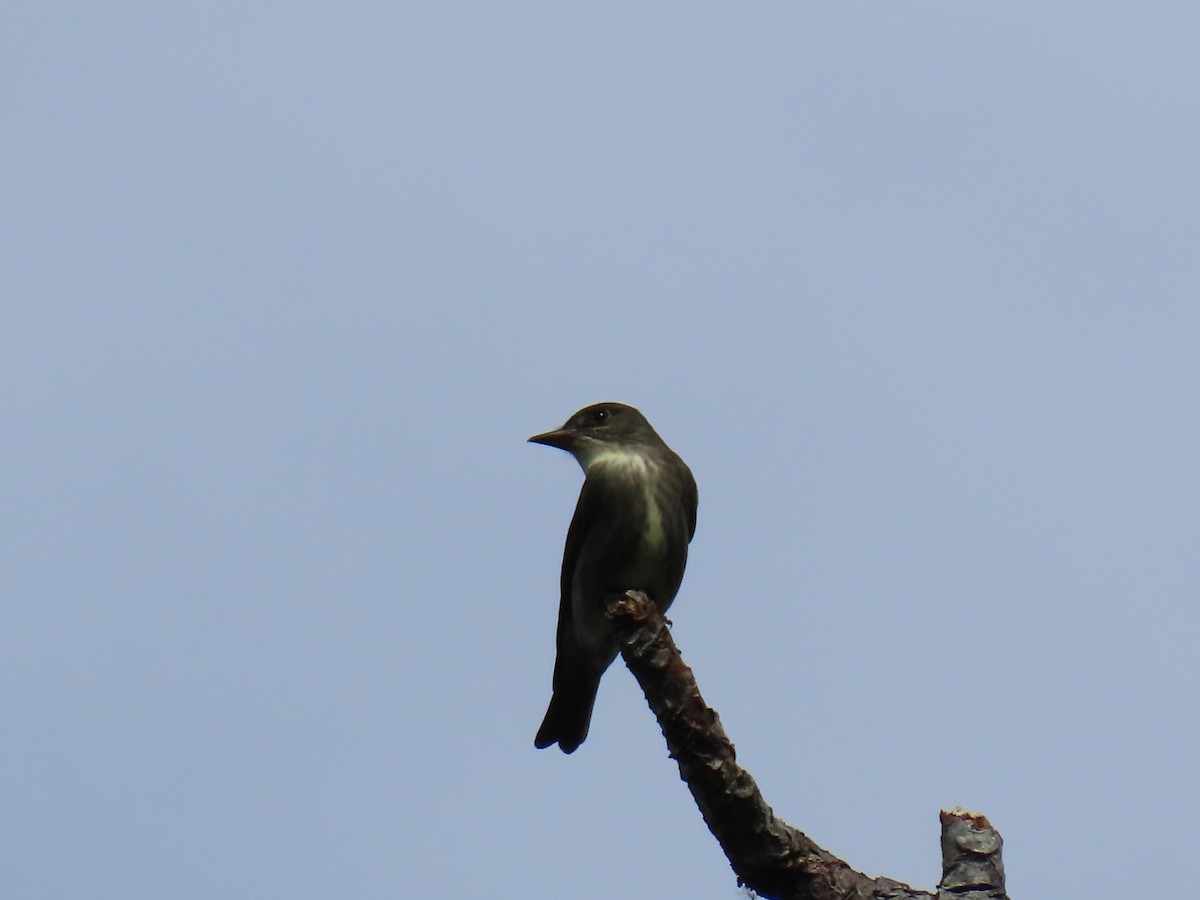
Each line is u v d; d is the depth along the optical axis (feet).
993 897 26.43
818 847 27.66
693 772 27.58
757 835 27.30
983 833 27.07
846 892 27.02
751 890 27.66
